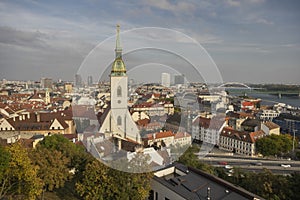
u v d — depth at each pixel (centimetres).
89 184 2853
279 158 8594
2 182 2969
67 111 8438
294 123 13062
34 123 7594
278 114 15238
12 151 2822
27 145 5431
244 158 8300
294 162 7962
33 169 2917
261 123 10656
